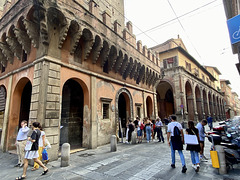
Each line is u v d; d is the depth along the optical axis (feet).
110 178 14.94
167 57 87.61
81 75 29.78
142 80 54.44
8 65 34.81
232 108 225.97
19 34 25.75
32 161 19.99
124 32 42.39
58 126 23.17
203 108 102.63
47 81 22.71
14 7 28.07
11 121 28.84
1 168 19.24
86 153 25.46
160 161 20.24
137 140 38.96
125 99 46.16
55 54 24.72
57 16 24.20
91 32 29.53
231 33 18.44
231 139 20.30
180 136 17.01
